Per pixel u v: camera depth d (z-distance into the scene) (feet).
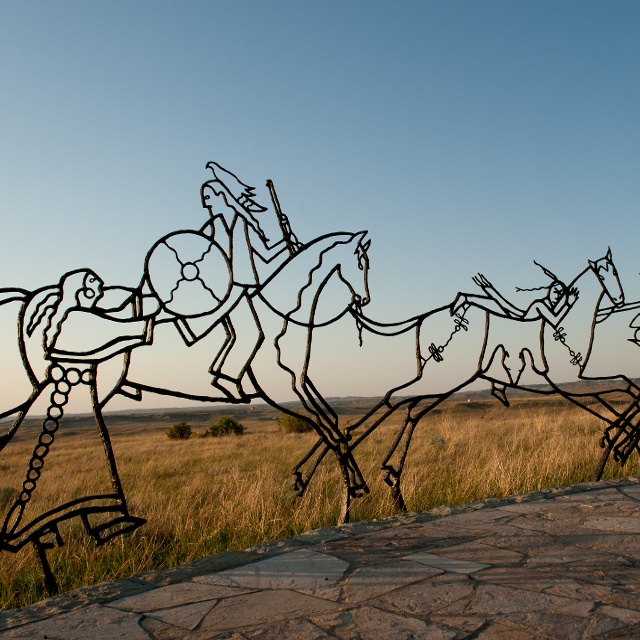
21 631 10.81
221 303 15.51
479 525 17.13
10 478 53.16
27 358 12.70
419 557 14.26
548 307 21.94
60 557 18.58
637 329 24.03
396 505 19.72
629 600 11.05
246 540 20.16
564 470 27.45
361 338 17.98
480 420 77.92
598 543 15.01
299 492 18.06
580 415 62.44
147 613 11.45
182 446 84.94
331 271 17.74
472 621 10.42
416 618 10.68
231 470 43.06
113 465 13.80
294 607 11.46
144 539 20.45
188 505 26.96
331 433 18.21
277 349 17.26
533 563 13.51
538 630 9.94
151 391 14.43
